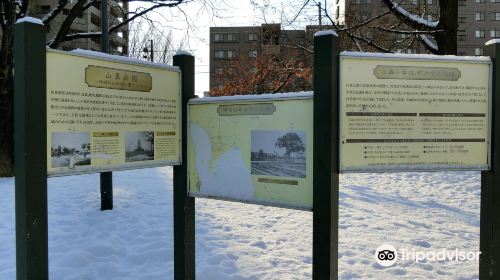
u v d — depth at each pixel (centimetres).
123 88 344
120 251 504
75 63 314
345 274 428
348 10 1772
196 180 377
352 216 679
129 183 1012
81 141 317
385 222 644
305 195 320
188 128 381
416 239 553
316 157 303
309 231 588
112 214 686
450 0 1152
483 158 322
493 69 321
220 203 785
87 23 4056
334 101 297
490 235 320
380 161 307
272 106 336
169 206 752
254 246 523
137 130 353
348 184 995
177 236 382
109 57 334
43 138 292
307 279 413
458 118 319
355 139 303
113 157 337
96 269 446
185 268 378
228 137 359
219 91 3275
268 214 694
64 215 678
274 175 335
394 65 309
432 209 743
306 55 1986
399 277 421
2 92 1163
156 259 477
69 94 310
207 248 512
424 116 313
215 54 6612
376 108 306
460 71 319
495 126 318
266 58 2503
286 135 329
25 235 285
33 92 285
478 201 814
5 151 1162
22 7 1197
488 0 5797
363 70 304
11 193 888
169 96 376
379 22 1730
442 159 316
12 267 447
